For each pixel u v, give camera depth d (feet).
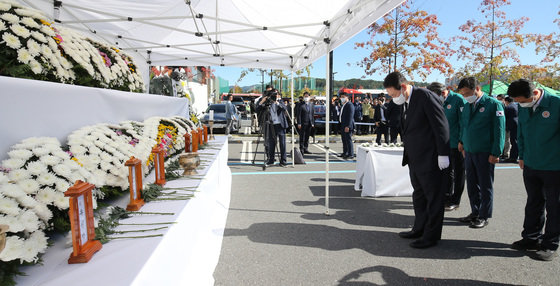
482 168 11.82
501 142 11.25
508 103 27.58
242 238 10.73
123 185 5.79
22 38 5.32
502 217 13.15
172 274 4.57
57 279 3.32
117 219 4.99
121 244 4.16
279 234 11.11
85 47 7.07
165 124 10.47
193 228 6.07
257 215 13.14
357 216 13.16
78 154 5.12
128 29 19.13
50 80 5.81
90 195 4.13
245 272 8.48
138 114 9.17
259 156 29.84
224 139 18.34
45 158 4.28
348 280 8.14
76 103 5.87
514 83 9.27
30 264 3.62
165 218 5.15
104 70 7.54
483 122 11.60
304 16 14.52
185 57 24.70
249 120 82.12
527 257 9.50
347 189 17.76
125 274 3.36
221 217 10.83
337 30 12.91
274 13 15.17
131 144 6.78
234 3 15.31
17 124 4.34
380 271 8.62
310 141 42.80
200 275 6.34
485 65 55.77
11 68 5.02
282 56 24.44
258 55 24.12
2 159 4.08
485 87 56.70
